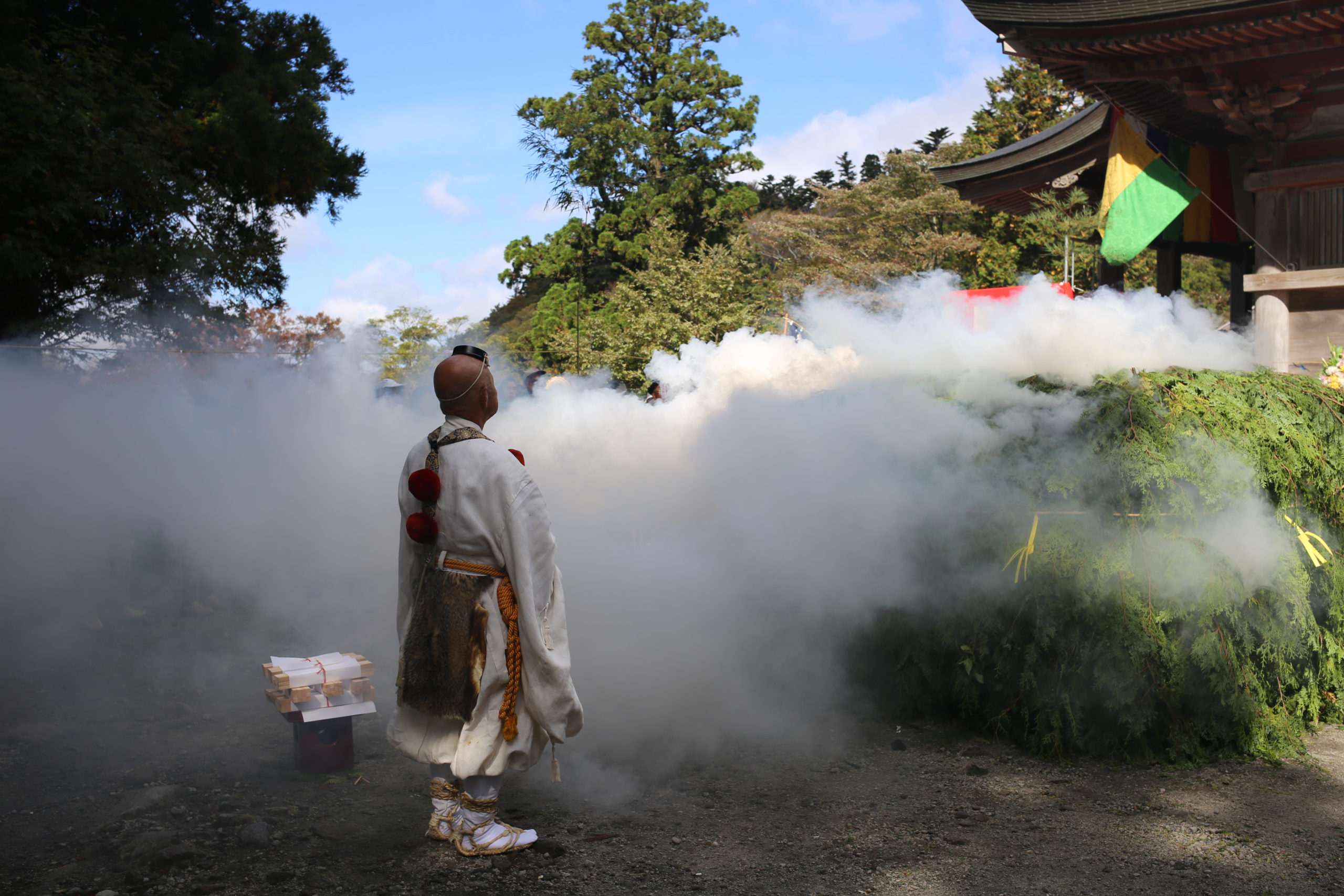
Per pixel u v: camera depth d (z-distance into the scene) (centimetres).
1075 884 266
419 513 290
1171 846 290
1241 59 811
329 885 268
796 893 264
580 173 3891
